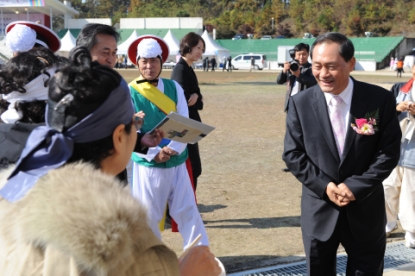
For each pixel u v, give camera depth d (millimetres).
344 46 3088
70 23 57375
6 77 2207
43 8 51219
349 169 3193
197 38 5301
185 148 4242
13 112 2238
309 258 3357
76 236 1312
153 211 4168
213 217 5797
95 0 102000
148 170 4102
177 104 4297
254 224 5578
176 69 5293
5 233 1449
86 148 1567
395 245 5094
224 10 89000
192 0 91812
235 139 10664
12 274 1369
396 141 3195
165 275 1498
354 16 67750
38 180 1455
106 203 1369
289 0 79688
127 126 1655
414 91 4844
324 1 73062
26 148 1506
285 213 5941
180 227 4254
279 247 4938
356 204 3184
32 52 2311
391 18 67438
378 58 52750
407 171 4895
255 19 76750
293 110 3338
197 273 1757
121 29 60125
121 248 1364
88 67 1530
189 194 4246
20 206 1449
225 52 50562
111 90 1551
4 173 1666
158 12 90562
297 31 72812
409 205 4906
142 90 4137
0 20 50531
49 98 1564
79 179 1438
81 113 1518
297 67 6934
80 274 1344
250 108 16125
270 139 10688
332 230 3234
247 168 8102
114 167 1680
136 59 4301
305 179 3244
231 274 4336
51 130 1520
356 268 3320
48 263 1340
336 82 3121
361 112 3168
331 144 3205
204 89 23844
